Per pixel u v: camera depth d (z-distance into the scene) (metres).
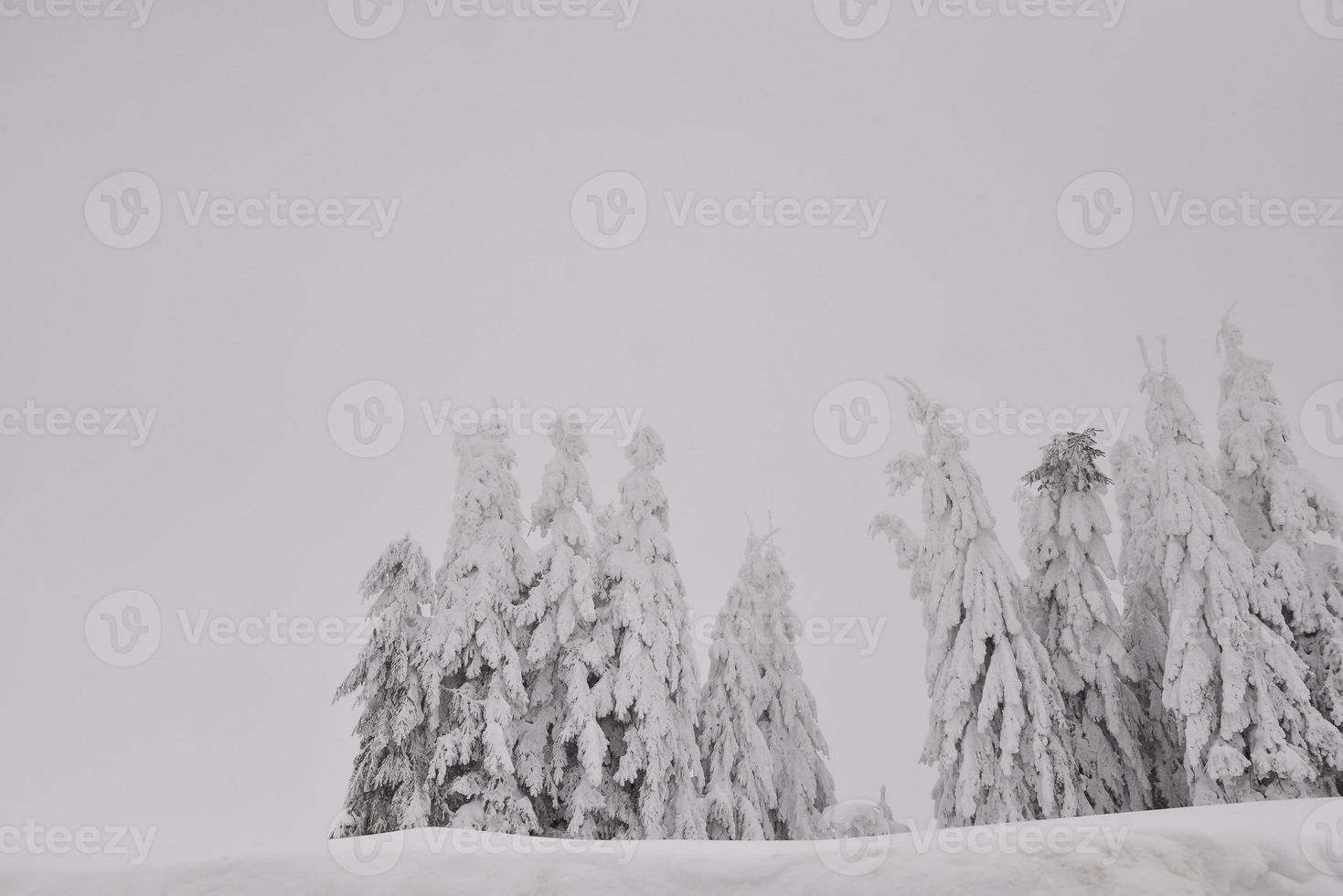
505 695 17.59
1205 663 16.09
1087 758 18.09
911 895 7.29
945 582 19.00
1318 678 16.25
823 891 7.40
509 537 19.39
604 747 17.48
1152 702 19.17
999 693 17.30
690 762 18.97
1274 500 17.52
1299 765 14.66
